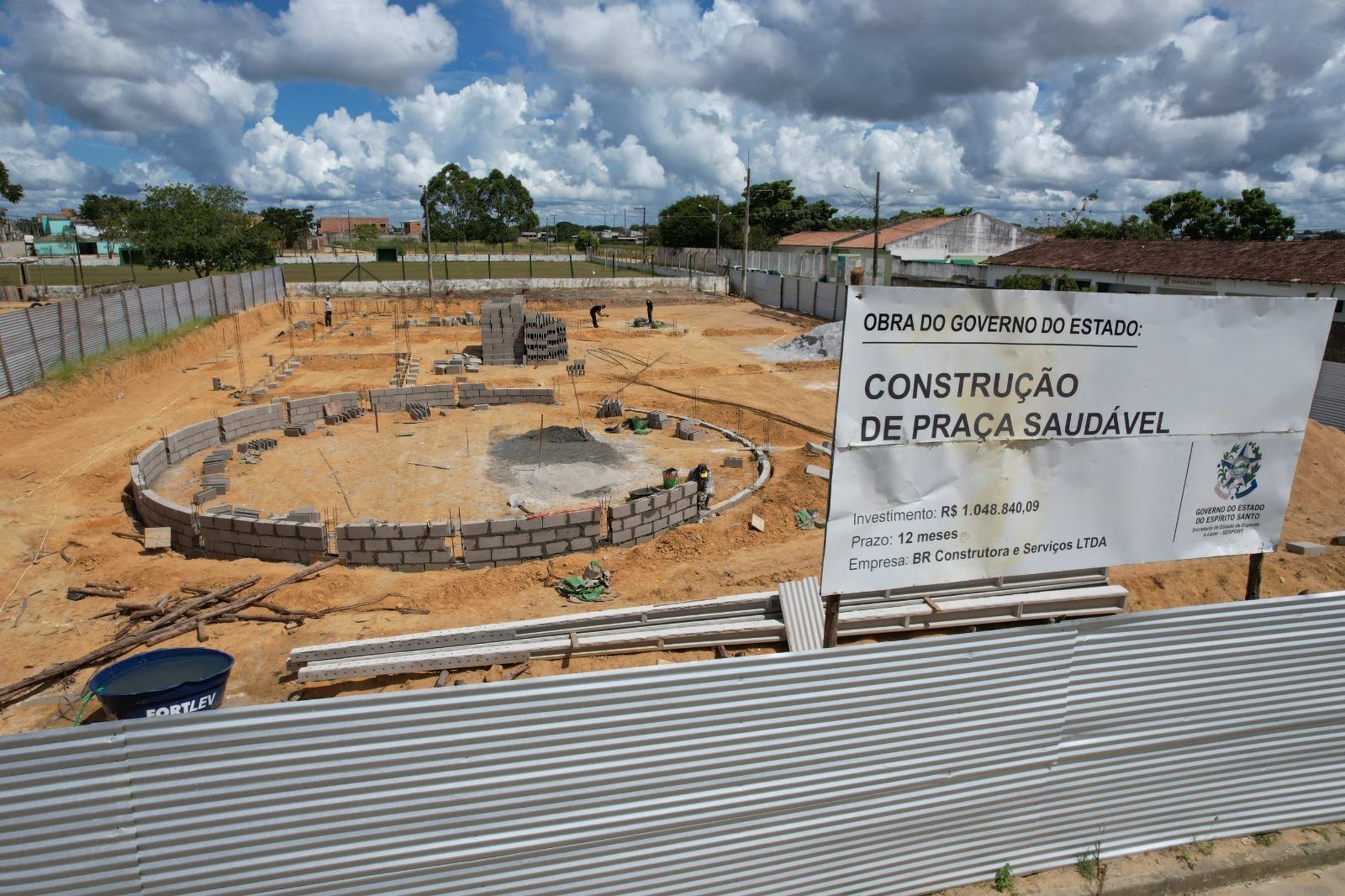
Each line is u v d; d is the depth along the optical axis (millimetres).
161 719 3340
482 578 9422
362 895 3771
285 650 7664
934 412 4984
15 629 8156
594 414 18031
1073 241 37156
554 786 3852
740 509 12086
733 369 25047
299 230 97125
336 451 14711
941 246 52562
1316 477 14141
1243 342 5566
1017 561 5484
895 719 4379
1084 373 5250
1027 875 5039
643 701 3873
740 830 4238
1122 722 4906
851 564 5082
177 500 12055
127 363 20594
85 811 3361
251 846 3570
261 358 24859
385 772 3623
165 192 37375
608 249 91625
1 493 12000
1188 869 5172
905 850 4664
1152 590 9648
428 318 34500
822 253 56125
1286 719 5270
